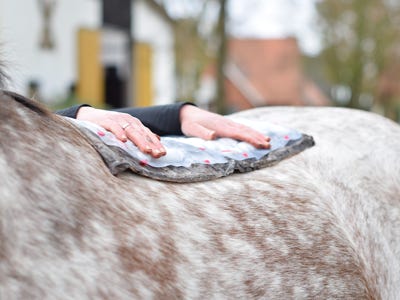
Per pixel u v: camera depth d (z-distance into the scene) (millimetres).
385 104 34281
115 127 2473
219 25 19031
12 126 2031
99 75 17141
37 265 1893
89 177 2127
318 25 30734
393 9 29828
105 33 18406
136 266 2078
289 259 2566
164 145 2607
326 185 3055
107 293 1986
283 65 34031
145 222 2186
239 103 33438
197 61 27219
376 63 30594
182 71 28547
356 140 3434
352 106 30844
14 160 1974
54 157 2070
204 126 2980
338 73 30906
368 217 3135
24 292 1851
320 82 39625
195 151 2680
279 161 3012
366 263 2992
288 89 33531
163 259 2162
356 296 2789
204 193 2506
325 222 2805
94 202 2084
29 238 1906
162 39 20516
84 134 2307
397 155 3463
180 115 3006
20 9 14594
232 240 2410
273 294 2459
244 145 2938
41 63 15297
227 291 2301
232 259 2365
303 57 33938
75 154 2145
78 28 16484
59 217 1983
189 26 23094
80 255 1981
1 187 1907
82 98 15984
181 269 2203
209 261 2295
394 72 32719
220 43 19094
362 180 3234
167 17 20297
